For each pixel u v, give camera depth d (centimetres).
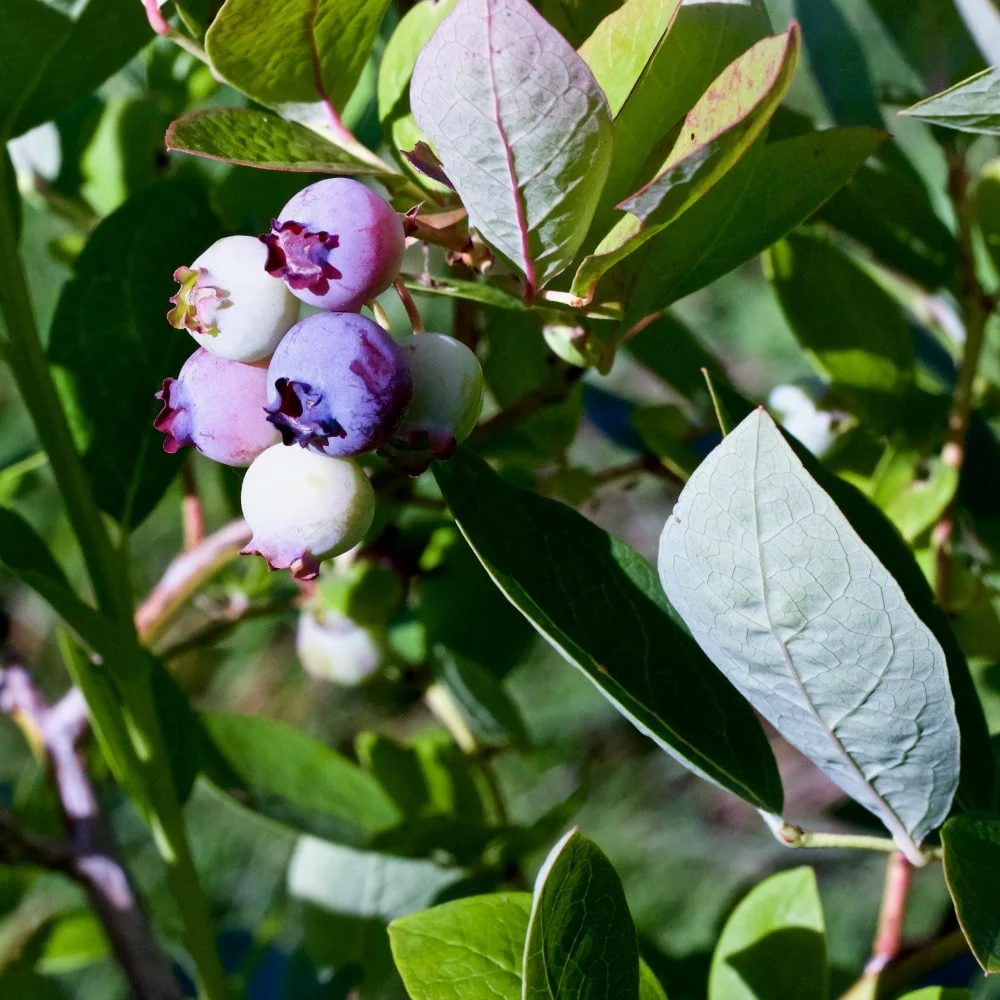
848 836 41
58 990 53
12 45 43
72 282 47
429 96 37
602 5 40
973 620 49
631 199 37
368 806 50
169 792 46
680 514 37
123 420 46
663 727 40
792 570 37
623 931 39
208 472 99
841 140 41
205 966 46
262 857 130
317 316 38
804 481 37
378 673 55
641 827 119
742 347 111
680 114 39
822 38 49
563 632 40
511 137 38
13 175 46
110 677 47
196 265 38
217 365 38
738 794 41
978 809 42
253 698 134
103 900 50
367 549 51
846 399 48
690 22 39
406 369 38
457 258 40
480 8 37
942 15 48
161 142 56
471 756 55
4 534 44
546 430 50
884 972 43
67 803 50
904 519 47
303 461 38
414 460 39
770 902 43
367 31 40
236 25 39
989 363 53
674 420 50
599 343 42
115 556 45
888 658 38
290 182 48
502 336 49
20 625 136
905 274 49
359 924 52
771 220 41
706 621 38
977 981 46
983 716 42
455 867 50
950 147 47
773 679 39
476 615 54
